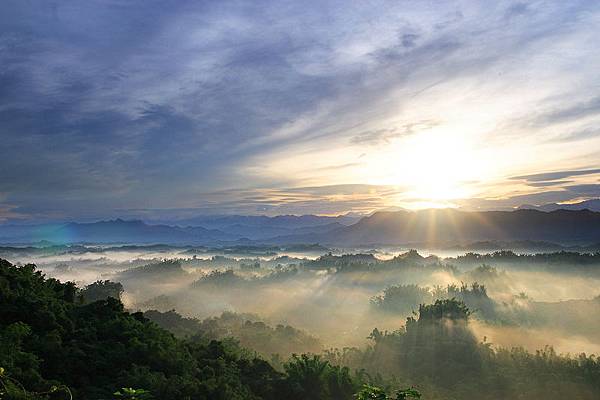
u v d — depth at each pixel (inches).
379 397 565.6
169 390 847.1
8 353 784.3
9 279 1144.8
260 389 1025.5
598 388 1932.8
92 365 896.9
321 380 1091.3
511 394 1915.6
